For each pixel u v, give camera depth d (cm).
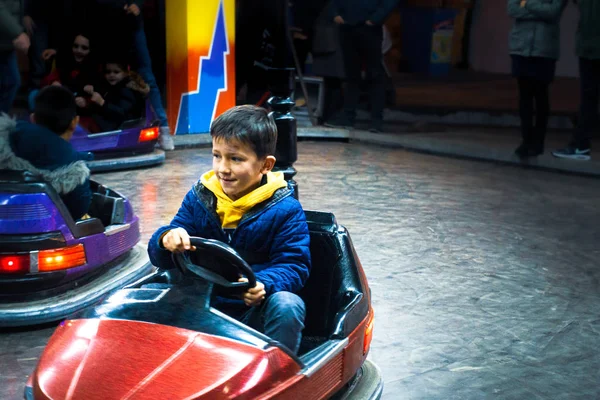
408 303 434
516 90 1409
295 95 1271
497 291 461
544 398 331
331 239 294
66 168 395
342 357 267
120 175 739
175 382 212
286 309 250
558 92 1371
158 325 233
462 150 900
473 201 692
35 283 374
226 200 268
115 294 253
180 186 699
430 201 685
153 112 862
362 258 513
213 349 225
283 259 266
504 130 1079
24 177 381
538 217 643
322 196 686
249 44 1012
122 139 761
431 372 351
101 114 763
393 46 1666
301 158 869
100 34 791
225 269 257
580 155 854
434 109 1155
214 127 259
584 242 574
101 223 407
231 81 982
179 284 251
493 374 352
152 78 852
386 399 323
